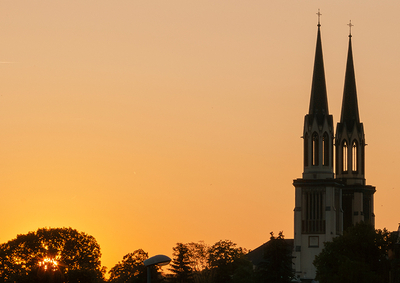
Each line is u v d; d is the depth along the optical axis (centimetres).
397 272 19725
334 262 19488
